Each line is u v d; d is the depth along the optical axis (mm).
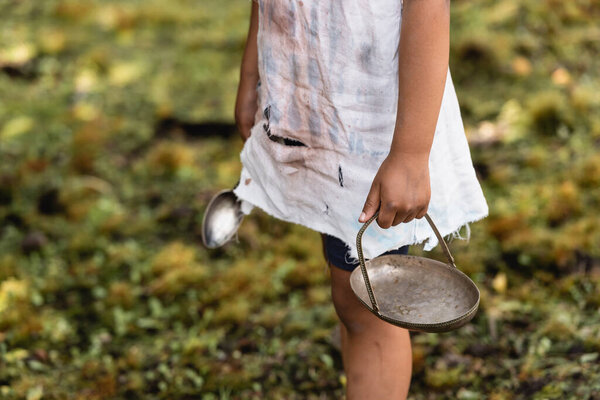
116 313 3092
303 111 1601
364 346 1843
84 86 5148
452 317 1547
